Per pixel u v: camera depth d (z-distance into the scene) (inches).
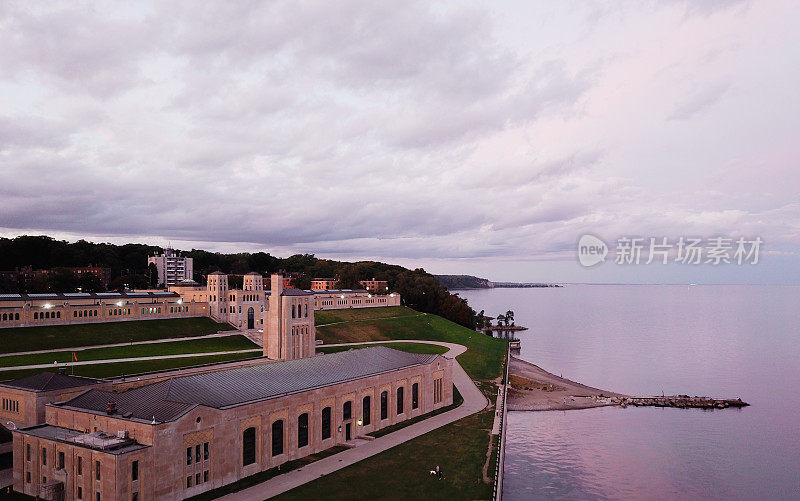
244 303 7795.3
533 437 4795.8
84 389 3344.0
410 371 4520.2
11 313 5880.9
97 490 2495.1
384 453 3540.8
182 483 2689.5
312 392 3511.3
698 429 5137.8
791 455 4453.7
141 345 5944.9
